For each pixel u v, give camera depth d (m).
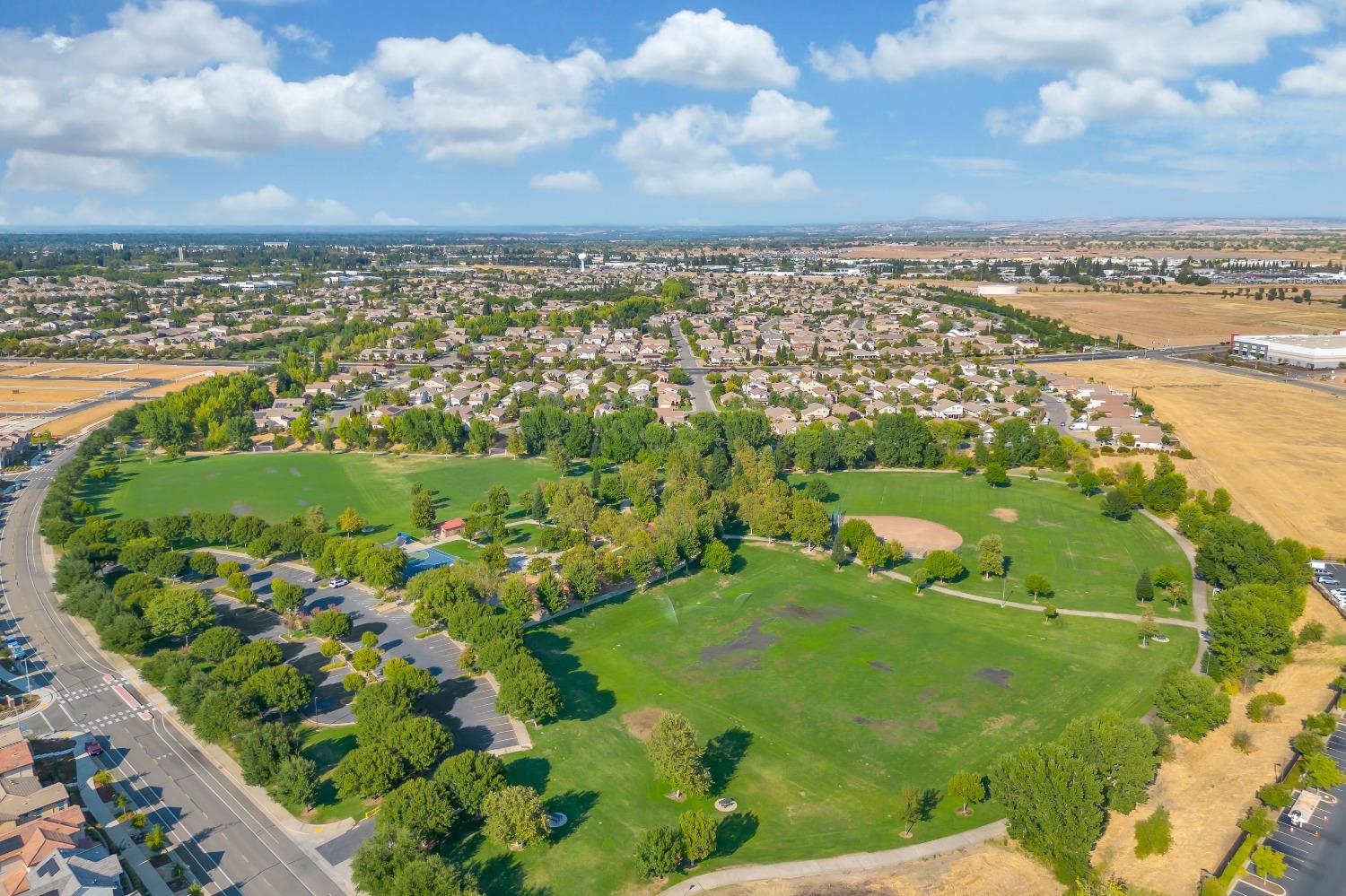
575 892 93.19
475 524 195.88
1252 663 131.50
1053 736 121.88
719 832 103.19
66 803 106.38
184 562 174.62
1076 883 91.12
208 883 95.00
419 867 88.62
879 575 180.12
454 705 130.88
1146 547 193.88
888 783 112.50
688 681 138.75
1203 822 102.00
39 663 144.75
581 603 167.38
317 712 129.12
